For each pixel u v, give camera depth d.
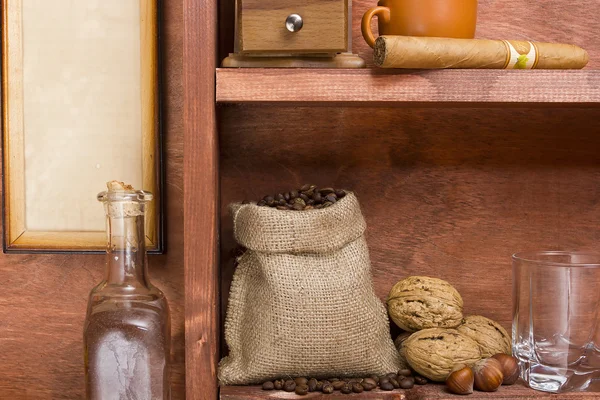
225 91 0.71
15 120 0.81
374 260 0.81
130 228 0.74
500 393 0.73
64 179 0.81
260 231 0.74
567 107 0.79
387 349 0.76
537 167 0.82
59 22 0.81
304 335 0.74
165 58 0.81
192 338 0.72
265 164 0.81
